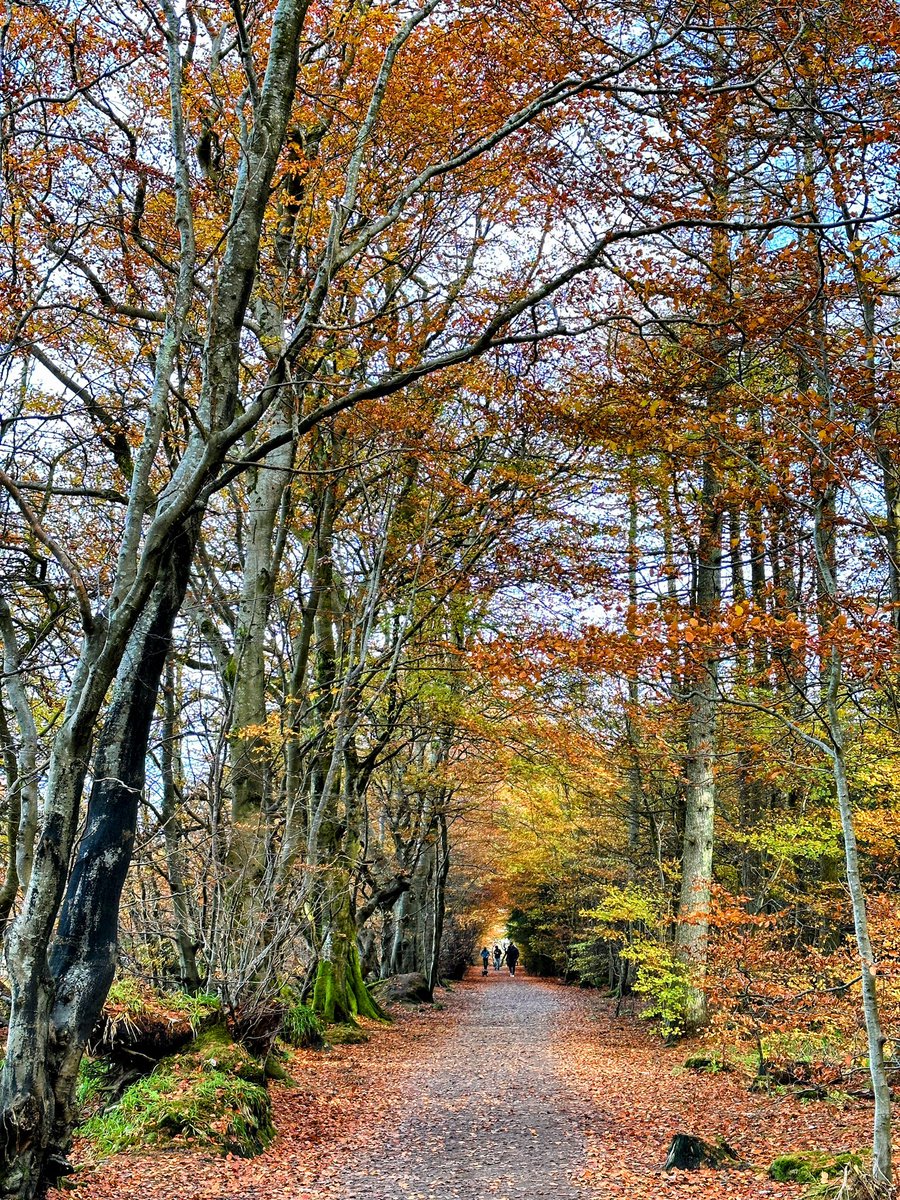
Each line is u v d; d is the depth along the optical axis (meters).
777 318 8.29
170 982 12.04
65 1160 5.73
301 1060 13.47
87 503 12.13
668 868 16.94
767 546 9.82
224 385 7.12
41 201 8.50
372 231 8.15
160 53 8.62
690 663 7.48
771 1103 10.29
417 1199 7.03
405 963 32.31
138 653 6.55
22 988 5.57
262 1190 6.90
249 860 10.73
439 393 13.30
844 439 7.52
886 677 7.26
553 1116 10.59
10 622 7.32
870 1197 6.14
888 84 7.27
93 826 6.26
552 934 39.25
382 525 15.13
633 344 11.18
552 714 14.88
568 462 13.88
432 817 25.48
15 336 8.43
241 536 14.85
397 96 9.70
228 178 10.84
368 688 18.30
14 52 8.06
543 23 8.26
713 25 7.63
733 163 8.86
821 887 13.71
